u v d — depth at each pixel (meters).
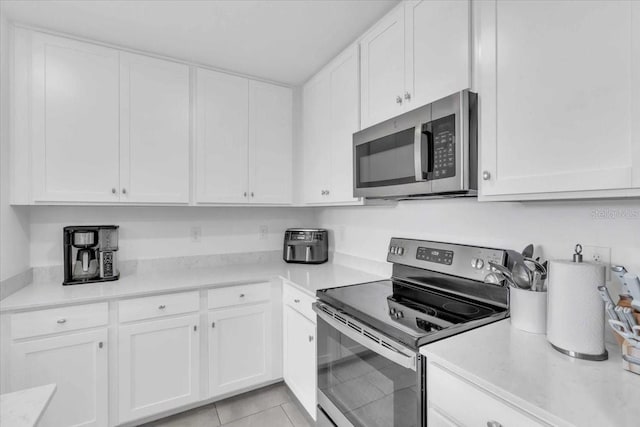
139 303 1.76
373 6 1.55
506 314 1.22
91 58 1.83
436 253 1.55
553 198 0.90
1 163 1.58
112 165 1.88
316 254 2.50
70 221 2.04
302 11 1.58
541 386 0.73
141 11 1.58
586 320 0.87
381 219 2.05
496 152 1.04
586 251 1.07
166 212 2.34
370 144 1.60
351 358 1.34
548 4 0.89
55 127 1.75
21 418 0.71
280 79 2.40
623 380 0.76
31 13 1.59
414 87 1.38
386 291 1.60
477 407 0.79
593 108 0.80
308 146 2.38
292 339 1.98
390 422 1.10
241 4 1.53
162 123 2.03
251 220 2.66
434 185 1.21
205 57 2.06
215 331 1.97
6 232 1.62
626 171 0.74
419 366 0.97
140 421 1.83
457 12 1.18
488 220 1.40
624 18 0.74
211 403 2.03
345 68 1.89
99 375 1.66
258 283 2.10
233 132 2.27
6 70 1.63
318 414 1.60
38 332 1.53
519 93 0.97
